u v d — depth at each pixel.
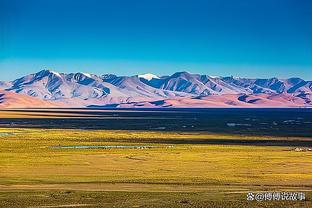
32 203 72.88
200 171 109.62
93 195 79.12
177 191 83.50
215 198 77.12
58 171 108.00
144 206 71.56
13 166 114.75
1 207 70.12
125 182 93.38
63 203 73.12
